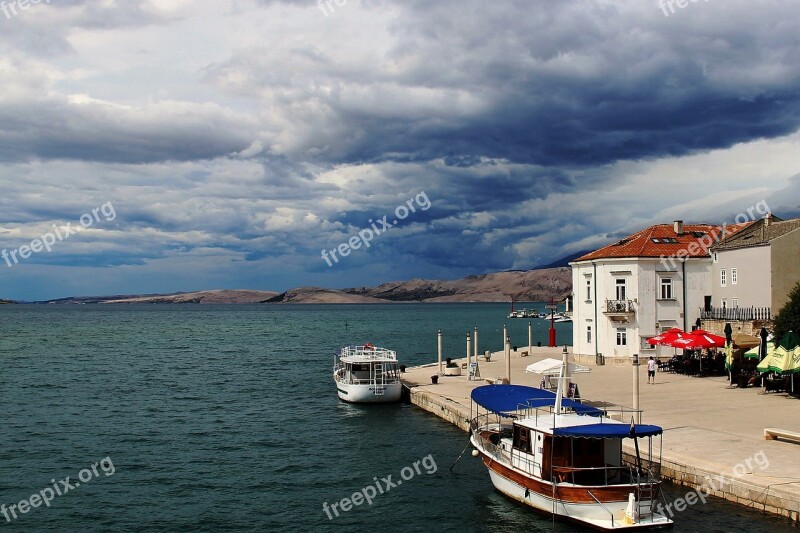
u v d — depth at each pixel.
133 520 26.86
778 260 56.94
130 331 163.75
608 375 54.78
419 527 25.80
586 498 24.77
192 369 78.81
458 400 46.03
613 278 63.34
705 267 64.00
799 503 22.88
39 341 125.88
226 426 44.16
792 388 42.12
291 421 45.69
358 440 39.53
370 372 54.03
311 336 147.25
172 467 34.12
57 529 26.00
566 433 25.56
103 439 40.34
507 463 28.73
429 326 197.62
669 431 32.09
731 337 47.66
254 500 29.09
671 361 56.06
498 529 25.33
